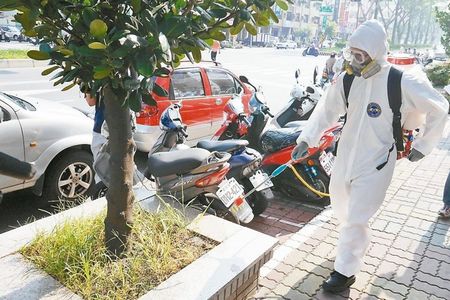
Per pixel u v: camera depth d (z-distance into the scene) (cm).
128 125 230
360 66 259
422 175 539
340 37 7294
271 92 1339
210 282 219
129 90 172
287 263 319
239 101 453
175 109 384
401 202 446
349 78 271
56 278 218
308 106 556
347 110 277
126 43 150
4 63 1470
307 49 3688
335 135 419
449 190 395
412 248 345
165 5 177
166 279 223
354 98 268
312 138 300
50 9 166
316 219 401
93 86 184
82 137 427
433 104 253
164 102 554
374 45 248
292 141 426
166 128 374
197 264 234
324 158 420
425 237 365
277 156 435
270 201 461
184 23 171
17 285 210
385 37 253
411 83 253
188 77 594
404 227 385
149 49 157
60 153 420
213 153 328
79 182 437
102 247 242
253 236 268
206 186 328
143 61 153
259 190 385
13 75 1291
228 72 664
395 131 263
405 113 264
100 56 159
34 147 390
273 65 2427
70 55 173
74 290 209
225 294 224
